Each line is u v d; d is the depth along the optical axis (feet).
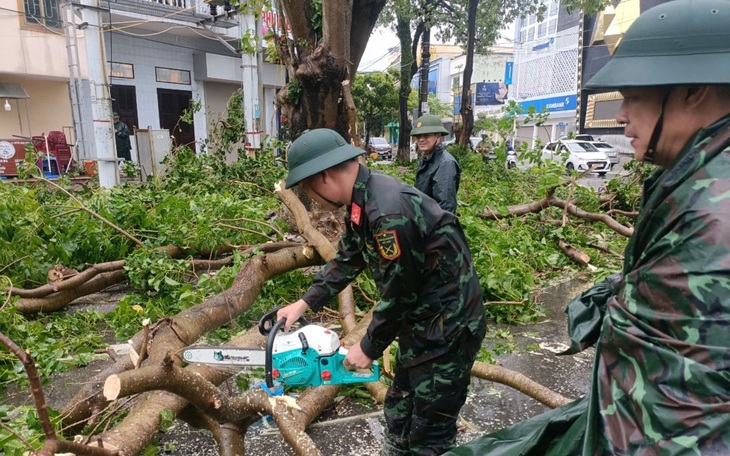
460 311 6.10
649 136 3.61
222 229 17.24
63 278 14.24
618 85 3.51
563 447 4.49
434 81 163.43
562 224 20.81
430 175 13.30
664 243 3.22
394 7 60.70
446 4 64.80
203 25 52.60
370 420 8.91
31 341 11.11
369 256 6.19
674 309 3.11
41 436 6.75
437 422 6.56
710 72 3.22
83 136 44.91
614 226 20.30
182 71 59.82
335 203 6.16
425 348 6.31
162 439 8.25
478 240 16.89
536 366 11.14
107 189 24.50
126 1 48.08
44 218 15.61
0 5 42.45
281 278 14.66
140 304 13.80
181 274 14.71
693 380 2.94
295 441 6.73
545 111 26.73
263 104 44.88
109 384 5.38
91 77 26.66
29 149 21.13
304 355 6.14
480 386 10.19
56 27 46.34
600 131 87.10
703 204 3.09
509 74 113.70
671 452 3.00
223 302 10.64
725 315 2.86
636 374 3.33
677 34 3.38
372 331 6.00
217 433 7.41
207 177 27.20
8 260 13.85
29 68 44.60
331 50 17.31
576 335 5.14
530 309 14.23
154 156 35.42
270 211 22.75
